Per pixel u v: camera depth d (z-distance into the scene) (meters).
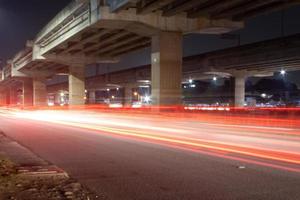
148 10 41.97
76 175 12.18
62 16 56.34
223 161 14.25
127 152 17.38
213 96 163.88
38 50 76.38
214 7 40.84
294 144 19.09
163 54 45.03
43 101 104.50
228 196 9.21
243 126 31.14
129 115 52.22
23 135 27.64
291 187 10.05
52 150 18.75
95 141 22.62
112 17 43.09
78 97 76.56
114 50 71.81
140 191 9.89
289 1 38.84
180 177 11.59
